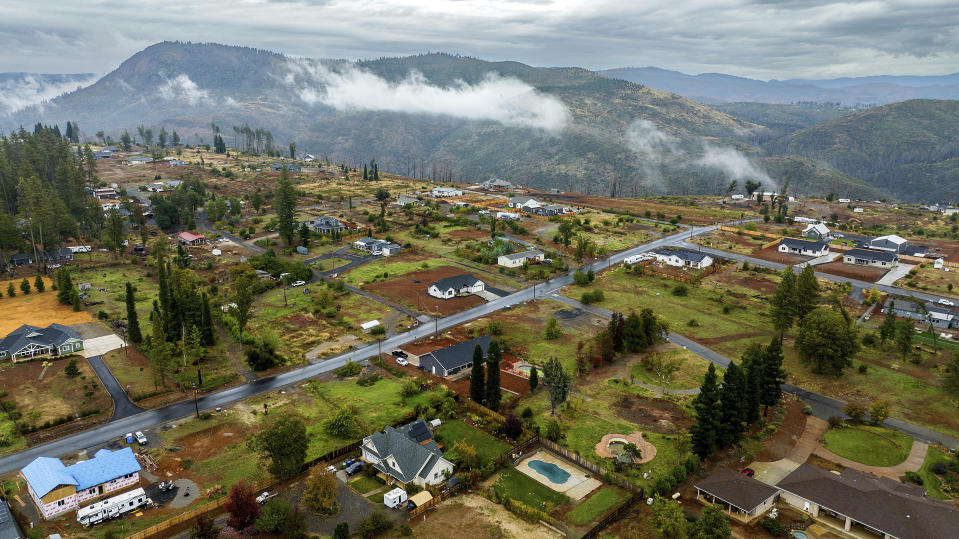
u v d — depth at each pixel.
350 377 106.12
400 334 127.38
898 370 109.00
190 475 75.31
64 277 142.75
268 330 116.94
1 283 158.25
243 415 91.50
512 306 145.88
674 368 105.50
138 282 164.12
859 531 65.44
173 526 65.12
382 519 64.88
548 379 90.38
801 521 67.44
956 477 75.38
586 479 76.19
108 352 115.69
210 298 148.75
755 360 87.50
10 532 61.59
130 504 68.00
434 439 84.56
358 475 76.56
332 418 85.38
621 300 150.38
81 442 83.31
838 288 159.25
